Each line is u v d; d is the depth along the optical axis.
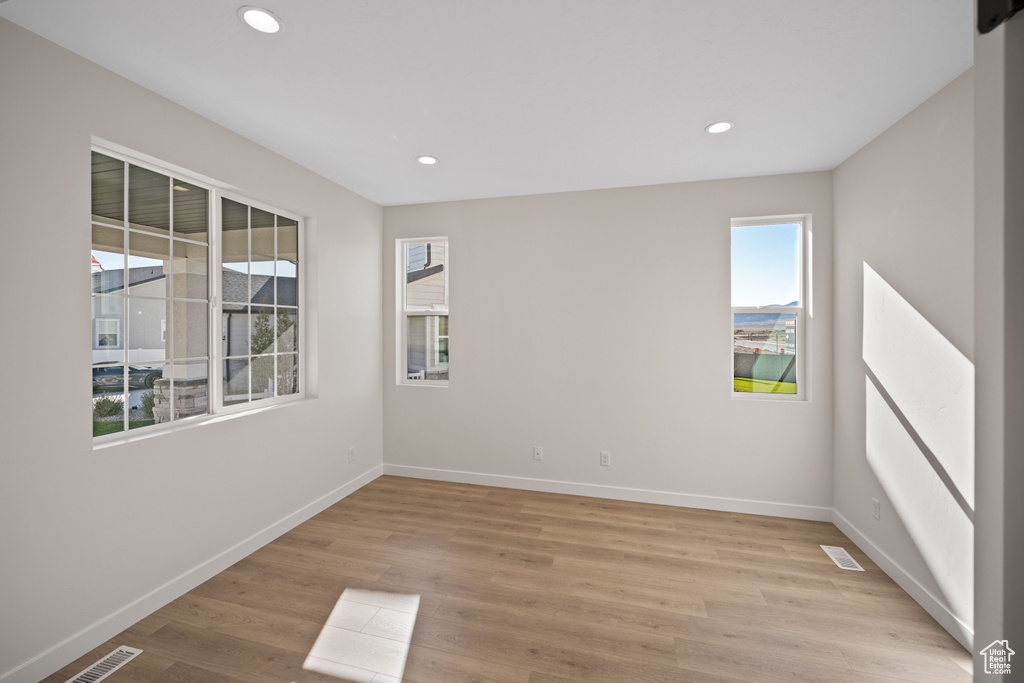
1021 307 0.71
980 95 0.75
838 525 3.09
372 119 2.44
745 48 1.82
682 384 3.47
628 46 1.81
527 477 3.83
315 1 1.54
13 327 1.65
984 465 0.75
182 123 2.28
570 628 2.06
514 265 3.81
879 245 2.59
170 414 2.37
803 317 3.34
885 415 2.54
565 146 2.78
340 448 3.59
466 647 1.94
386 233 4.13
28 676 1.70
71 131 1.83
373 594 2.32
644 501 3.56
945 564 2.06
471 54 1.86
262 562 2.63
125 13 1.60
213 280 2.61
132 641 1.96
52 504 1.78
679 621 2.11
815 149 2.80
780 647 1.94
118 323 2.12
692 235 3.42
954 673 1.79
